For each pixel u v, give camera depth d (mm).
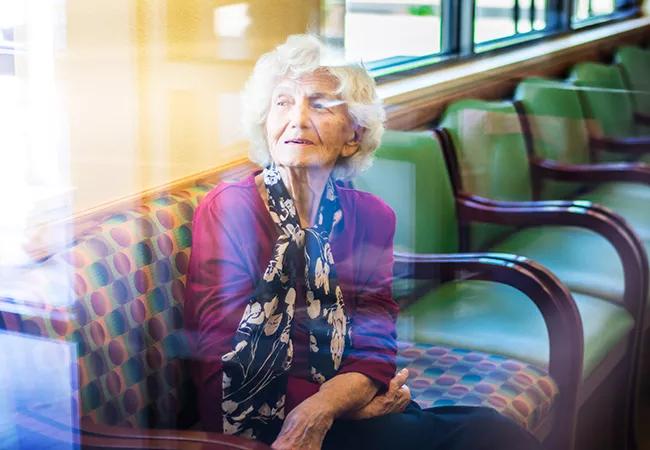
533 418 2211
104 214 1890
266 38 2332
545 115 3277
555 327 2420
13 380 1646
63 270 1720
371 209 2016
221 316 1834
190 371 1860
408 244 2465
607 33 3904
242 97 1979
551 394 2311
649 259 2881
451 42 3240
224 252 1846
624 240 2850
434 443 1944
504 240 2896
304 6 2451
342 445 1881
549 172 3225
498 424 2021
